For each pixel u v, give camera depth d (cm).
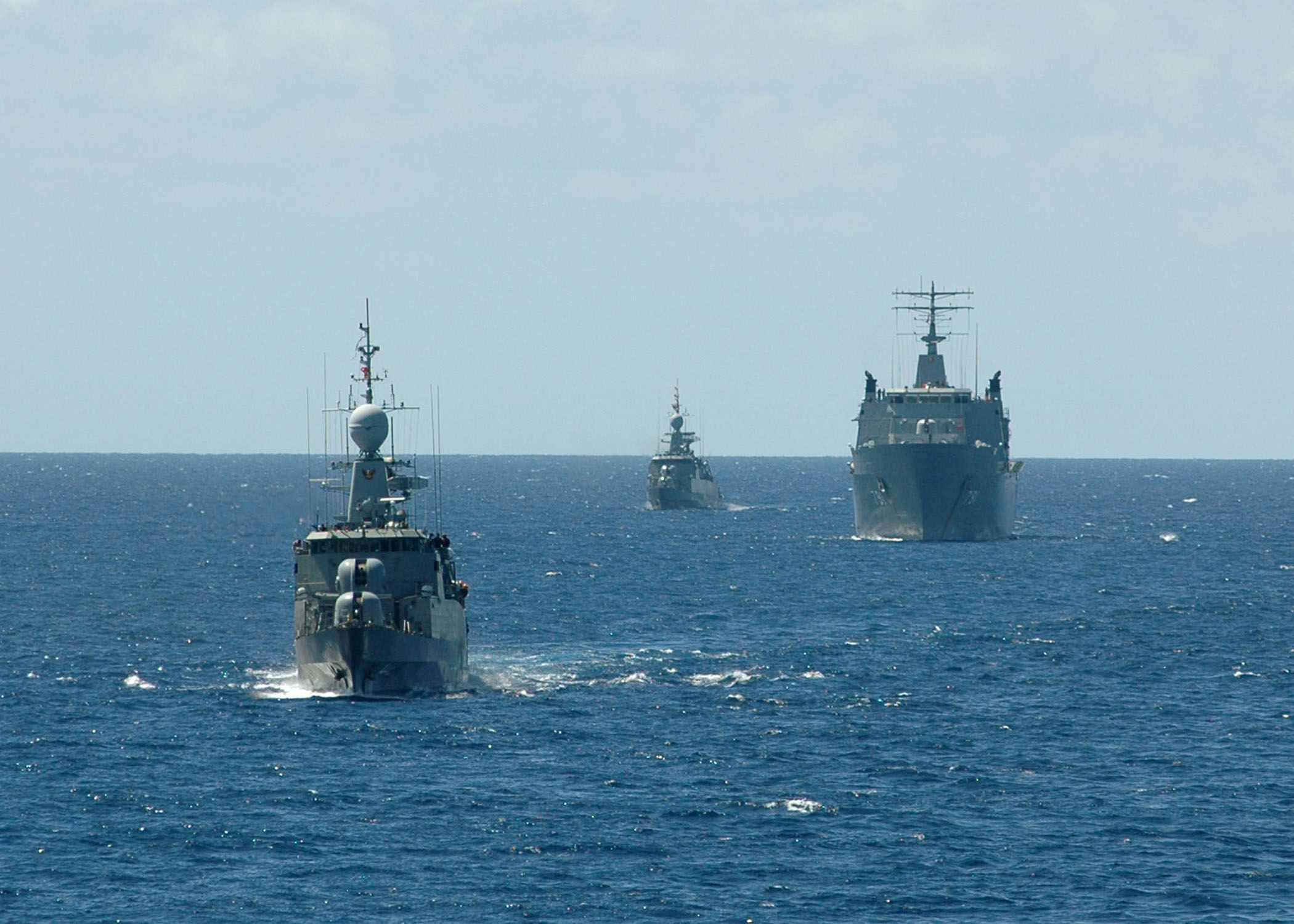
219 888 18525
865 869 19338
